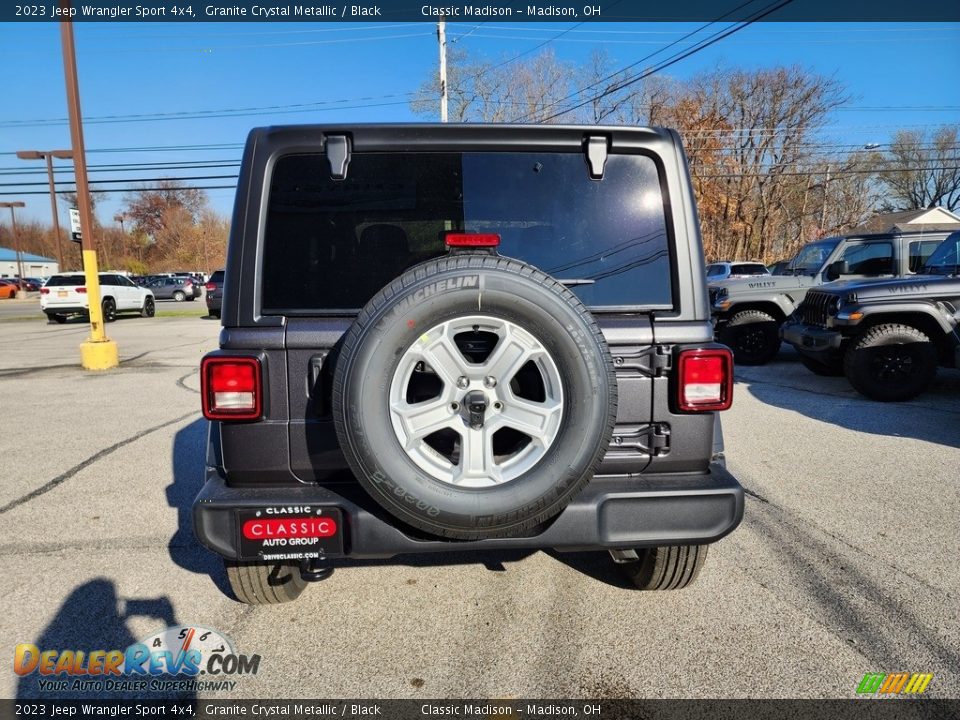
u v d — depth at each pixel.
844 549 3.37
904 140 47.88
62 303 20.33
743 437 5.62
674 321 2.37
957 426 5.88
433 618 2.80
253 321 2.25
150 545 3.60
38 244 93.31
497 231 2.40
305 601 2.96
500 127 2.36
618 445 2.35
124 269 72.38
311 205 2.34
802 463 4.84
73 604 2.97
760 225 43.56
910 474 4.55
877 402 6.97
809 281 9.63
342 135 2.33
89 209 10.44
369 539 2.19
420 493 2.02
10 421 6.69
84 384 8.94
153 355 12.05
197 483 4.68
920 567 3.16
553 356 2.05
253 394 2.21
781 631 2.64
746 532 3.60
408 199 2.37
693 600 2.90
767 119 41.09
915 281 6.86
